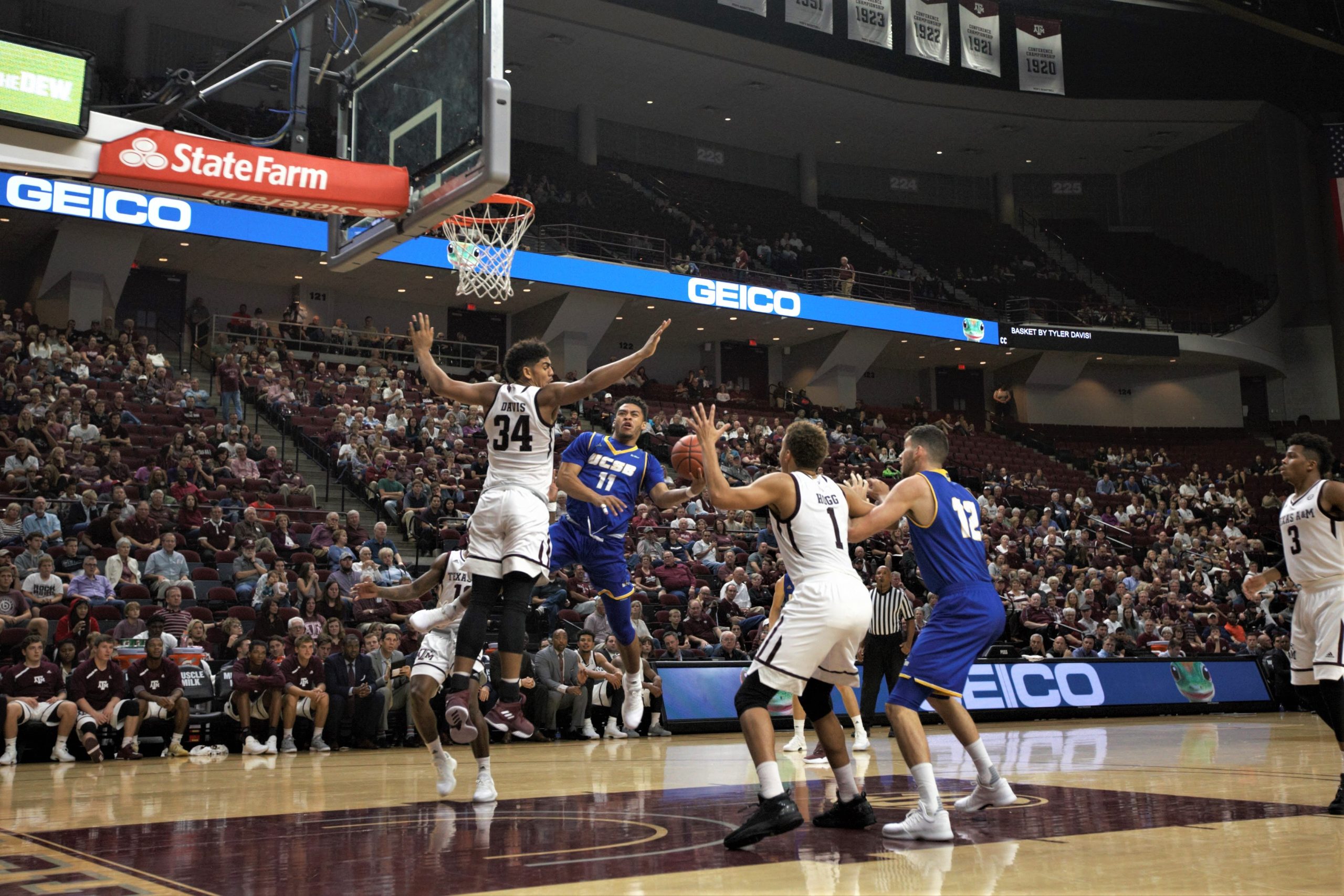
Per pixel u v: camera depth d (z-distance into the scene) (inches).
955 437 1051.3
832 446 873.5
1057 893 107.2
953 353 1117.1
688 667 428.1
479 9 235.5
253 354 731.4
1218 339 1107.9
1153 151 1248.8
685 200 1096.2
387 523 561.6
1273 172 1171.9
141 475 506.6
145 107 259.3
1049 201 1298.0
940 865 124.9
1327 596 185.2
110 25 891.4
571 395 186.1
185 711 340.2
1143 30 1069.1
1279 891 107.1
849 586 153.5
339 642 379.2
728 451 749.3
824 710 161.3
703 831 154.8
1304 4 978.1
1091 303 1143.6
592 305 896.9
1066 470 1051.9
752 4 919.0
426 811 181.2
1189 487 1019.3
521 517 185.0
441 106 244.4
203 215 708.7
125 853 137.6
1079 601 644.7
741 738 401.1
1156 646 579.2
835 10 986.1
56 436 517.7
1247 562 844.0
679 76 1046.4
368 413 671.8
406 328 919.0
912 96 1096.8
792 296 941.2
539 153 1048.2
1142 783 217.5
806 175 1221.7
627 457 226.7
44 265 725.3
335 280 850.1
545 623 454.6
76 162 212.4
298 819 171.3
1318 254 1164.5
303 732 379.6
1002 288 1146.7
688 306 932.0
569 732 409.4
